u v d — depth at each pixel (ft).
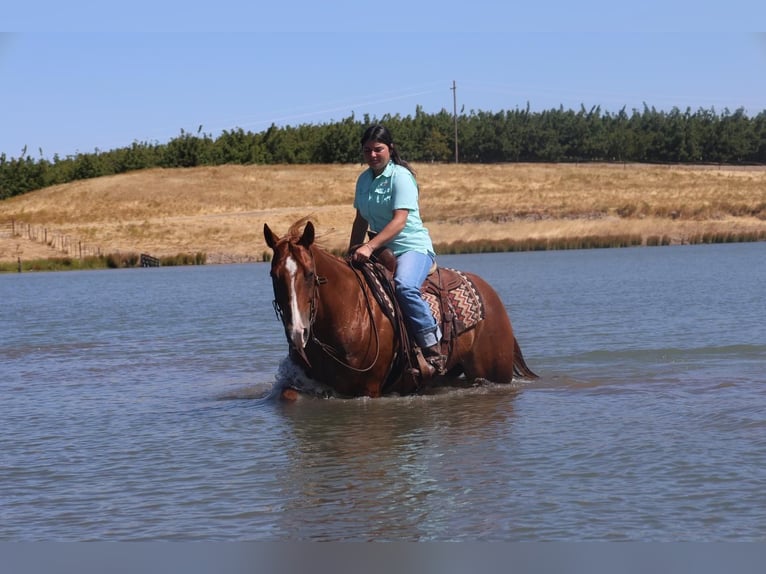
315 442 27.71
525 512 20.42
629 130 491.72
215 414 32.83
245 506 21.44
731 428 27.86
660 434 27.35
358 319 31.99
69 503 22.03
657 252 188.24
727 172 379.96
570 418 30.19
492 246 222.28
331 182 344.90
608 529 19.21
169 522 20.45
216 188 334.24
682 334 52.03
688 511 20.16
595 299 78.07
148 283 139.44
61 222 290.76
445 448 26.45
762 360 41.93
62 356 51.65
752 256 157.07
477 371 35.47
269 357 48.57
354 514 20.63
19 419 33.01
